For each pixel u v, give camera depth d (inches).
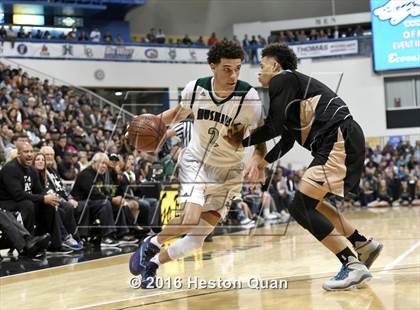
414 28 644.7
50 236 217.5
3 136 332.2
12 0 705.0
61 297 126.7
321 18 834.8
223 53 124.3
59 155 342.3
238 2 870.4
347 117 123.1
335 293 114.3
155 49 693.9
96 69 662.5
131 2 767.1
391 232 251.4
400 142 384.8
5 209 214.7
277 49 130.5
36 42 631.8
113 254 215.5
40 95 501.4
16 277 164.9
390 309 97.1
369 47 690.8
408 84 684.7
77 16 790.5
